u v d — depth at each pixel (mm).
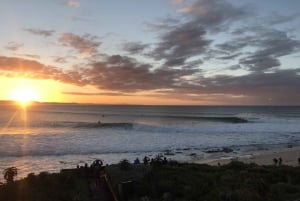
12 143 55562
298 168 27625
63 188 19438
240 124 109188
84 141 60250
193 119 132375
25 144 54875
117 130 80938
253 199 18734
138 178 21422
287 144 64438
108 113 180750
